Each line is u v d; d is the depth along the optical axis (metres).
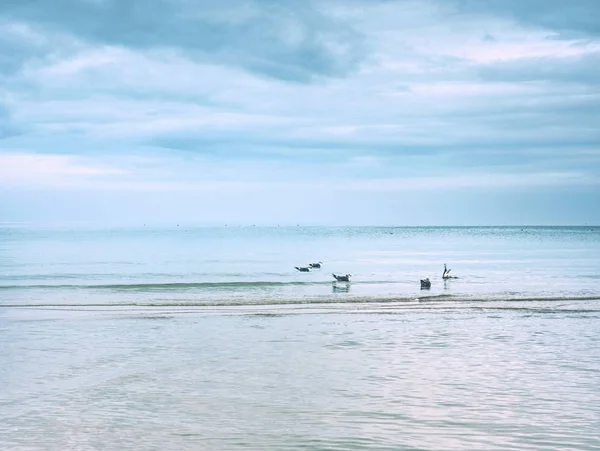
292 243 188.75
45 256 109.75
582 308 43.12
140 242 188.12
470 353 29.11
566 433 19.05
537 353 29.16
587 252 135.75
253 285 58.25
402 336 33.22
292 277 67.69
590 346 30.62
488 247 167.38
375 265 92.69
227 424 19.86
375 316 39.84
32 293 51.72
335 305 44.81
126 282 61.22
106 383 24.27
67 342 31.75
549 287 57.84
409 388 23.55
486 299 47.81
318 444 18.28
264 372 25.86
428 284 57.38
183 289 54.62
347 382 24.33
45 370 26.14
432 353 29.14
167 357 28.44
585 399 22.17
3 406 21.53
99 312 41.72
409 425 19.75
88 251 129.62
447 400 22.09
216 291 53.28
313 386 23.83
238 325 36.59
